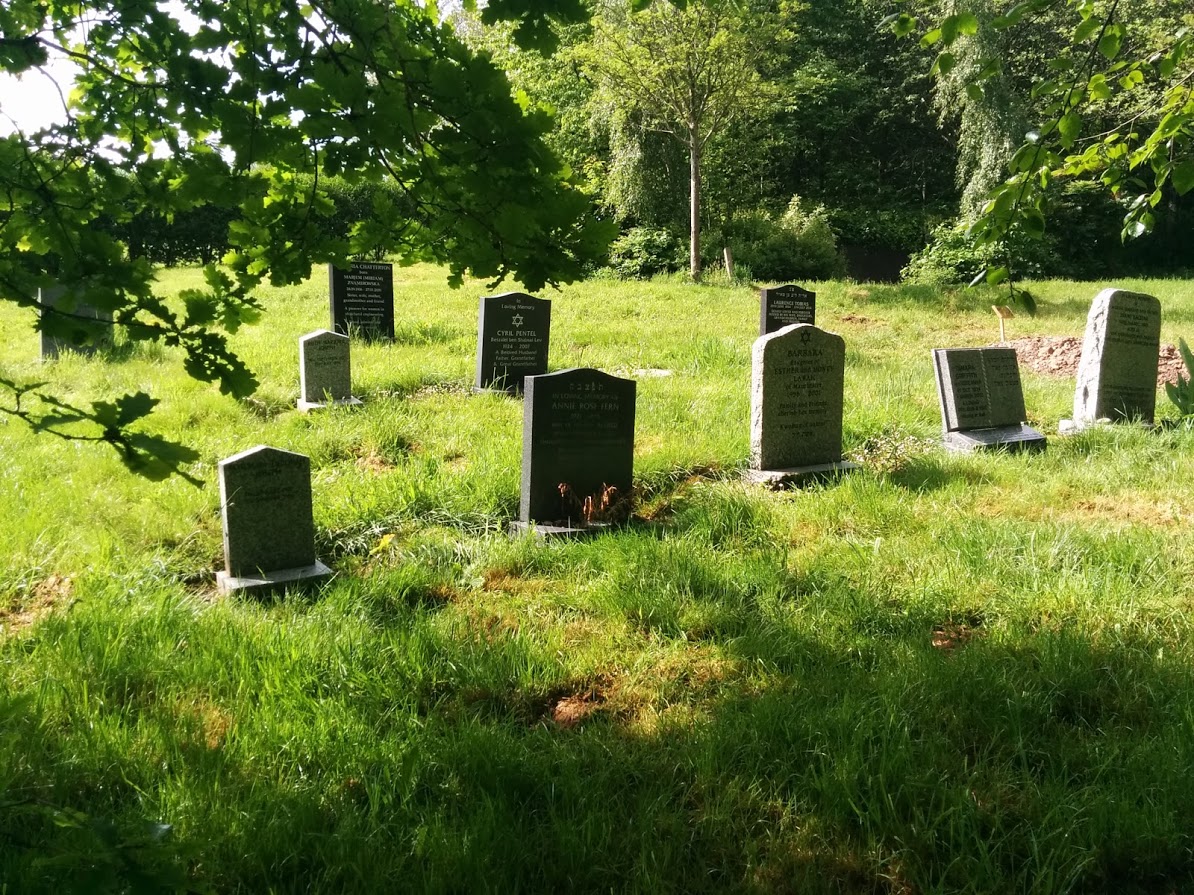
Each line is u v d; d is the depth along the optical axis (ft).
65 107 6.56
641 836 9.65
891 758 10.76
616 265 88.58
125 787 10.52
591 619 15.64
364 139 5.95
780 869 9.44
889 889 9.30
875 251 102.94
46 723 11.35
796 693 12.68
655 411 29.68
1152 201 11.74
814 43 111.75
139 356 37.45
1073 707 12.39
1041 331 54.60
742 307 61.31
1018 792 10.55
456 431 27.78
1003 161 83.05
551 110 6.02
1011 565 16.99
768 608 15.62
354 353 39.65
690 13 73.87
